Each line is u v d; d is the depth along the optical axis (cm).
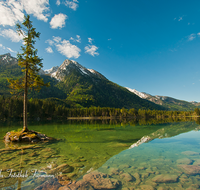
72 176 583
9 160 780
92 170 657
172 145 1284
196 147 1191
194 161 798
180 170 661
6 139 1470
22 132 1520
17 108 7181
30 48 1736
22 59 1653
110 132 2378
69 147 1159
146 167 706
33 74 1730
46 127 3272
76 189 465
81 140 1528
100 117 14738
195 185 506
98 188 479
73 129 2878
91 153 983
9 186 484
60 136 1814
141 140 1565
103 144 1320
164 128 3092
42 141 1411
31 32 1722
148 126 3741
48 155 899
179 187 491
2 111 6812
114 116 15188
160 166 720
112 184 512
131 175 603
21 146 1169
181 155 936
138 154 965
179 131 2466
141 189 473
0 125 3634
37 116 8806
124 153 991
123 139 1638
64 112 12638
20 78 1677
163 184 517
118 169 676
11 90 1664
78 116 14288
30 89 1762
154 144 1334
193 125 3912
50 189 464
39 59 1738
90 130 2712
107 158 865
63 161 786
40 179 545
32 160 789
